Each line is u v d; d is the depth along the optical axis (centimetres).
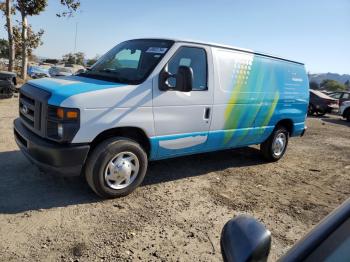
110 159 448
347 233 139
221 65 563
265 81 646
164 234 395
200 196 512
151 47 518
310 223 466
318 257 140
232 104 586
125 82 471
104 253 347
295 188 598
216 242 391
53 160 419
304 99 764
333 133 1334
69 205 439
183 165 651
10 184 484
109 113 439
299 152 894
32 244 351
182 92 507
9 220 391
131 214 433
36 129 443
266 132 685
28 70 2412
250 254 150
